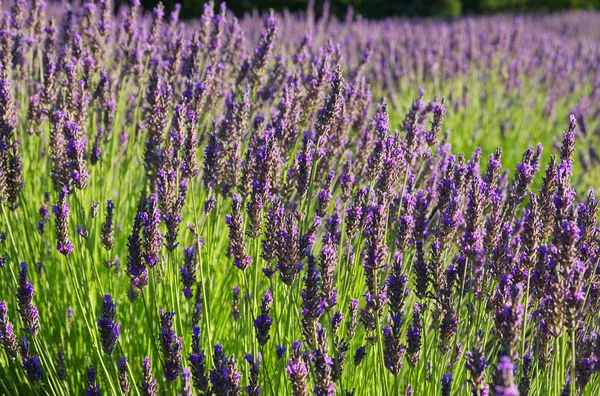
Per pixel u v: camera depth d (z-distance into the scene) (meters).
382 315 3.73
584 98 9.48
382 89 9.62
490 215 3.29
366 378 3.49
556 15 23.44
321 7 24.48
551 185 3.12
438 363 3.31
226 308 4.52
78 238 4.09
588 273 3.12
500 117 9.80
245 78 5.71
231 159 4.29
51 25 5.68
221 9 5.63
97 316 4.19
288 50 8.65
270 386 3.21
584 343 2.99
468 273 3.51
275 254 3.27
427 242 4.34
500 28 11.59
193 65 5.38
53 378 3.49
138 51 5.64
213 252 4.45
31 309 3.29
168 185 3.54
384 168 3.70
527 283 3.00
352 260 3.62
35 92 5.51
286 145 4.48
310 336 3.03
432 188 4.55
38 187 5.29
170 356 3.01
